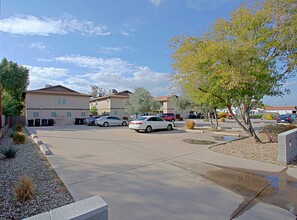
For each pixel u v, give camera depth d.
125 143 11.09
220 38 9.34
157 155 7.89
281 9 7.86
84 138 13.44
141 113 30.59
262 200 3.86
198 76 9.16
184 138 13.05
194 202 3.78
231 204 3.70
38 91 30.50
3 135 14.22
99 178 5.10
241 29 8.91
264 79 8.48
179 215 3.31
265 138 11.92
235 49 8.12
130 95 32.41
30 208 3.52
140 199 3.91
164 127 18.19
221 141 11.52
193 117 52.03
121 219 3.19
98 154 8.09
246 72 8.04
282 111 60.62
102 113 42.66
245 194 4.14
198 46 9.30
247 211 3.43
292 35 7.86
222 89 9.02
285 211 3.43
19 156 7.68
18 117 28.88
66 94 32.50
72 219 1.80
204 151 8.62
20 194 3.79
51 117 31.25
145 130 17.00
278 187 4.52
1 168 6.00
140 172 5.62
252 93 8.82
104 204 2.08
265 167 6.13
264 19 8.46
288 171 5.73
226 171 5.74
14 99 35.12
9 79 35.06
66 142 11.55
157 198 3.95
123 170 5.81
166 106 48.66
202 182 4.84
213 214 3.34
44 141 11.99
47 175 5.39
